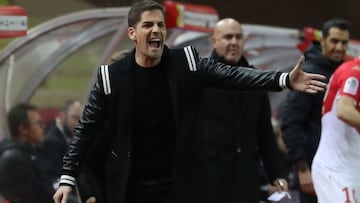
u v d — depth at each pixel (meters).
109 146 9.14
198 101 8.88
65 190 8.98
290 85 8.20
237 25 11.93
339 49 12.19
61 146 14.27
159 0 22.73
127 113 8.78
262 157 12.26
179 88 8.73
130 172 8.93
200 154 8.91
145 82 8.76
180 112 8.77
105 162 9.44
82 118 9.03
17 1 18.41
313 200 12.16
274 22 27.73
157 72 8.77
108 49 15.55
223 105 11.72
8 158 13.14
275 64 18.34
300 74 8.14
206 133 11.66
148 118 8.81
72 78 19.84
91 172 9.52
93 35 15.68
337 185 10.79
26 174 13.20
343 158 10.83
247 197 11.80
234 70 8.62
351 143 10.82
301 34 18.00
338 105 10.35
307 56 12.46
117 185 9.02
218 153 11.67
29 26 18.39
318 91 8.09
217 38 11.96
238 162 11.77
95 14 15.45
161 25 8.62
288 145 12.08
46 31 15.25
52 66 15.63
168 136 8.89
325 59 12.27
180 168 8.85
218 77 8.68
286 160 14.86
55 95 19.95
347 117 10.23
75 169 9.04
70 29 15.51
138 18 8.59
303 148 12.02
